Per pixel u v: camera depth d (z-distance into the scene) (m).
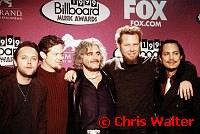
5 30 2.68
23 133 2.43
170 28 2.87
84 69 2.74
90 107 2.71
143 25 2.84
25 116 2.44
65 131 2.67
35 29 2.72
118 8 2.82
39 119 2.49
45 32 2.74
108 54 2.78
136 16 2.84
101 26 2.80
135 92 2.73
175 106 2.73
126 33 2.79
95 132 2.69
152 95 2.74
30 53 2.49
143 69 2.75
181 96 2.63
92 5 2.80
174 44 2.77
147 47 2.83
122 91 2.73
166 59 2.76
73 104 2.69
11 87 2.42
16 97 2.42
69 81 2.68
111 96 2.73
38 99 2.47
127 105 2.73
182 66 2.75
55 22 2.75
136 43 2.78
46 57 2.69
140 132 2.73
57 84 2.67
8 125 2.41
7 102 2.40
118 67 2.75
